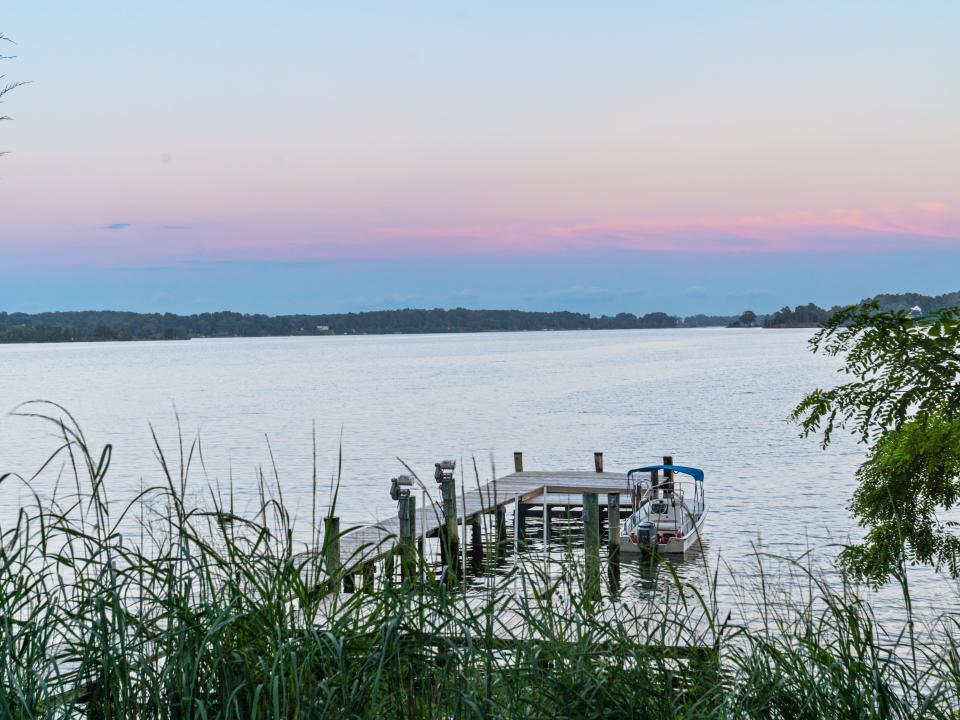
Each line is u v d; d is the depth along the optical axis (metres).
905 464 7.65
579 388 84.56
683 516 22.12
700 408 63.91
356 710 3.03
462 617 3.30
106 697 2.92
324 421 55.75
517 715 3.02
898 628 7.59
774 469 36.59
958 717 3.39
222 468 34.94
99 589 3.07
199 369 133.25
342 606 3.29
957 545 7.69
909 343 6.33
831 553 9.80
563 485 27.02
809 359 144.12
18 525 3.26
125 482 28.98
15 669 2.97
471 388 85.56
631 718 3.06
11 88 5.79
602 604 3.58
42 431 51.84
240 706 3.01
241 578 3.27
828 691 3.15
